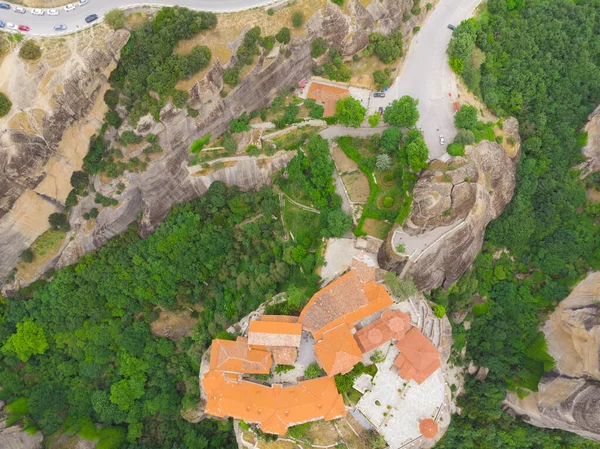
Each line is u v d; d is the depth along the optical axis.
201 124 73.81
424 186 65.62
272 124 76.94
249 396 63.31
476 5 79.56
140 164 74.94
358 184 72.75
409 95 75.31
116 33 68.31
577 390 68.62
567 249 77.94
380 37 74.00
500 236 77.81
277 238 76.25
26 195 73.19
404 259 67.50
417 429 64.19
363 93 76.50
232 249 78.56
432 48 77.62
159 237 79.00
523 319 77.06
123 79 71.44
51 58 67.38
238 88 72.56
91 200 78.00
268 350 65.12
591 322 69.12
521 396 75.69
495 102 75.19
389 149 70.50
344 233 71.25
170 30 68.25
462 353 78.50
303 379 64.81
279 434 63.56
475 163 68.88
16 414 79.81
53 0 68.81
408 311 67.88
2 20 68.00
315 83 77.38
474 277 77.50
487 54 77.31
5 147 67.12
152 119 71.44
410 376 63.41
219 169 76.62
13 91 66.50
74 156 74.00
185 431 78.81
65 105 68.94
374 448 62.12
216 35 70.00
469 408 75.81
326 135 75.56
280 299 69.31
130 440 79.81
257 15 70.44
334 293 64.88
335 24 72.19
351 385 63.81
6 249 77.00
